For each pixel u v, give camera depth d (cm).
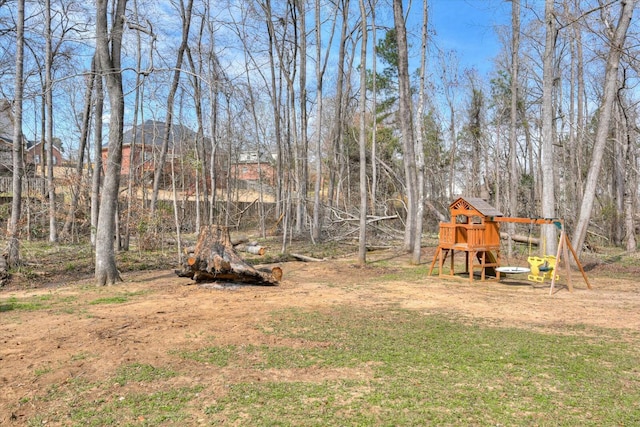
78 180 1933
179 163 2758
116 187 1031
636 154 2467
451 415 348
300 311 719
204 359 479
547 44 1256
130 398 383
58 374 438
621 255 1584
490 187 3434
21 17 1310
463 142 3647
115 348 516
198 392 395
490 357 484
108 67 1000
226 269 932
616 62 1212
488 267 1170
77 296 868
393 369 448
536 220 972
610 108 1224
